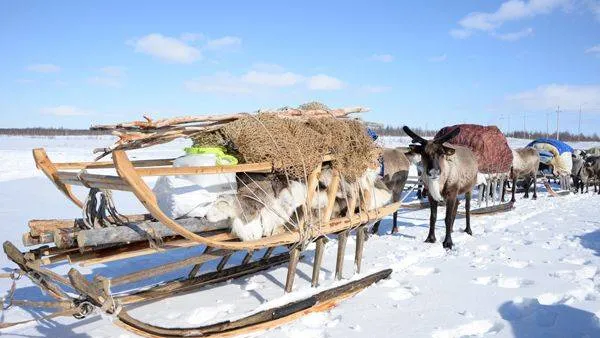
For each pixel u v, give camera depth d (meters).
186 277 5.76
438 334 4.46
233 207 4.52
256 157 4.68
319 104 5.93
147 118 4.20
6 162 24.22
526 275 6.39
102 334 4.42
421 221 11.85
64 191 4.40
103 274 6.55
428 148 8.62
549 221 11.80
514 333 4.48
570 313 4.95
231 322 4.30
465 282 6.11
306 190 5.10
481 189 13.08
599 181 21.17
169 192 4.30
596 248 8.29
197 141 5.05
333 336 4.38
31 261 4.01
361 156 5.69
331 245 8.31
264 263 6.52
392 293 5.64
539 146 19.98
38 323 4.70
